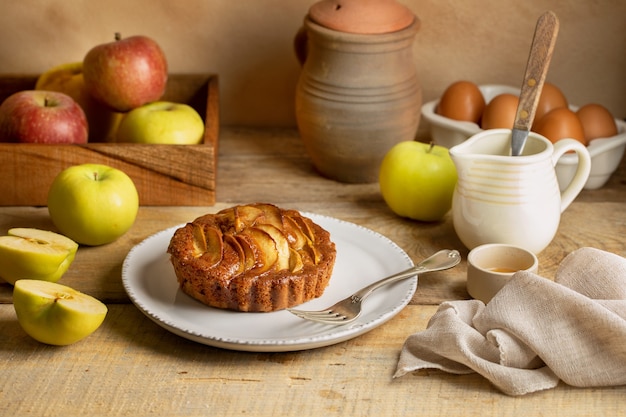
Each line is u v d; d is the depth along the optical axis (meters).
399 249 1.22
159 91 1.40
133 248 1.20
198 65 1.53
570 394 1.05
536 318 1.06
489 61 1.52
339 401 1.05
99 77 1.37
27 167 1.30
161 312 1.12
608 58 1.52
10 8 1.50
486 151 1.23
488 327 1.07
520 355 1.06
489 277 1.13
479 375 1.07
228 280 1.11
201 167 1.31
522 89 1.19
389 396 1.05
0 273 1.15
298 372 1.07
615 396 1.05
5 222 1.28
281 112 1.55
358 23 1.32
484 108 1.42
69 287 1.16
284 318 1.12
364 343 1.11
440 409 1.04
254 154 1.46
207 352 1.09
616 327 1.04
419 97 1.38
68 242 1.17
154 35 1.51
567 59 1.52
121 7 1.50
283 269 1.12
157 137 1.34
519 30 1.51
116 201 1.22
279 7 1.50
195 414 1.03
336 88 1.33
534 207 1.18
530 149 1.22
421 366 1.06
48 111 1.32
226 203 1.33
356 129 1.34
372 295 1.15
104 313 1.09
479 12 1.50
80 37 1.51
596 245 1.26
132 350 1.09
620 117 1.55
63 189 1.21
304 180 1.39
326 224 1.26
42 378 1.06
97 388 1.05
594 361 1.05
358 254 1.21
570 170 1.31
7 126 1.32
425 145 1.31
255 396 1.05
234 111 1.55
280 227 1.15
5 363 1.08
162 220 1.29
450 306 1.10
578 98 1.54
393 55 1.34
